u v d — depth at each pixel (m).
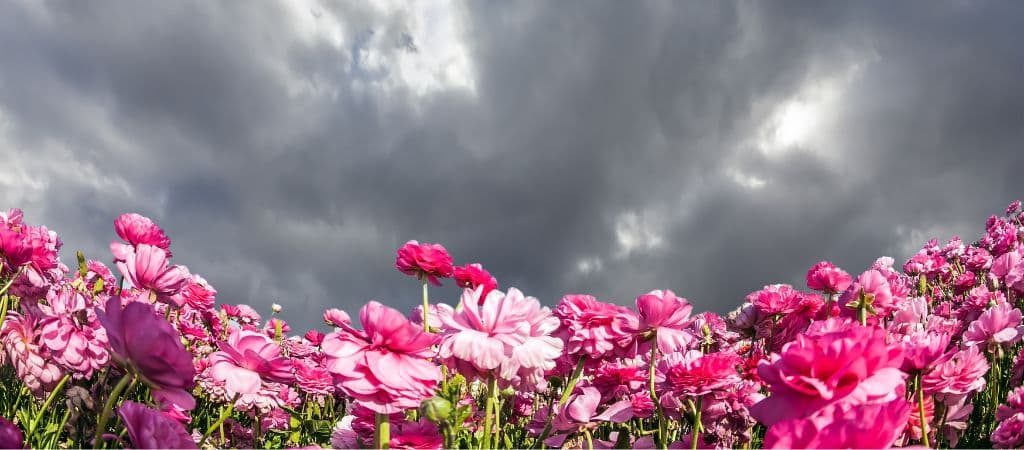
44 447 2.08
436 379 1.56
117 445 1.97
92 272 3.91
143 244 2.81
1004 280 4.97
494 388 1.97
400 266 2.43
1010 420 2.11
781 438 1.07
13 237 2.32
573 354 2.42
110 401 1.44
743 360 3.23
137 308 1.35
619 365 2.82
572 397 2.45
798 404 1.29
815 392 1.25
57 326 2.05
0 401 2.71
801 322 3.30
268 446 3.36
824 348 1.28
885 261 5.57
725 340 4.33
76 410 1.86
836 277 3.08
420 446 1.86
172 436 1.41
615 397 2.76
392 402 1.50
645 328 2.27
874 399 1.23
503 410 3.28
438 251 2.29
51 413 2.47
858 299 2.67
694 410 2.33
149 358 1.35
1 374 2.93
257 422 3.03
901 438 1.89
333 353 1.53
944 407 2.15
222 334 4.74
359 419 2.10
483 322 1.90
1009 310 3.13
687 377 2.22
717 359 2.18
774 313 3.29
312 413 4.13
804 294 3.24
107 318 1.41
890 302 2.96
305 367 3.48
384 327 1.50
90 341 2.08
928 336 1.91
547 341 2.03
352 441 2.27
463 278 2.38
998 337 3.09
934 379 1.92
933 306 6.18
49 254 2.57
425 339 1.52
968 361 1.97
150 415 1.39
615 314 2.26
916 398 1.96
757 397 2.54
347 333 1.59
